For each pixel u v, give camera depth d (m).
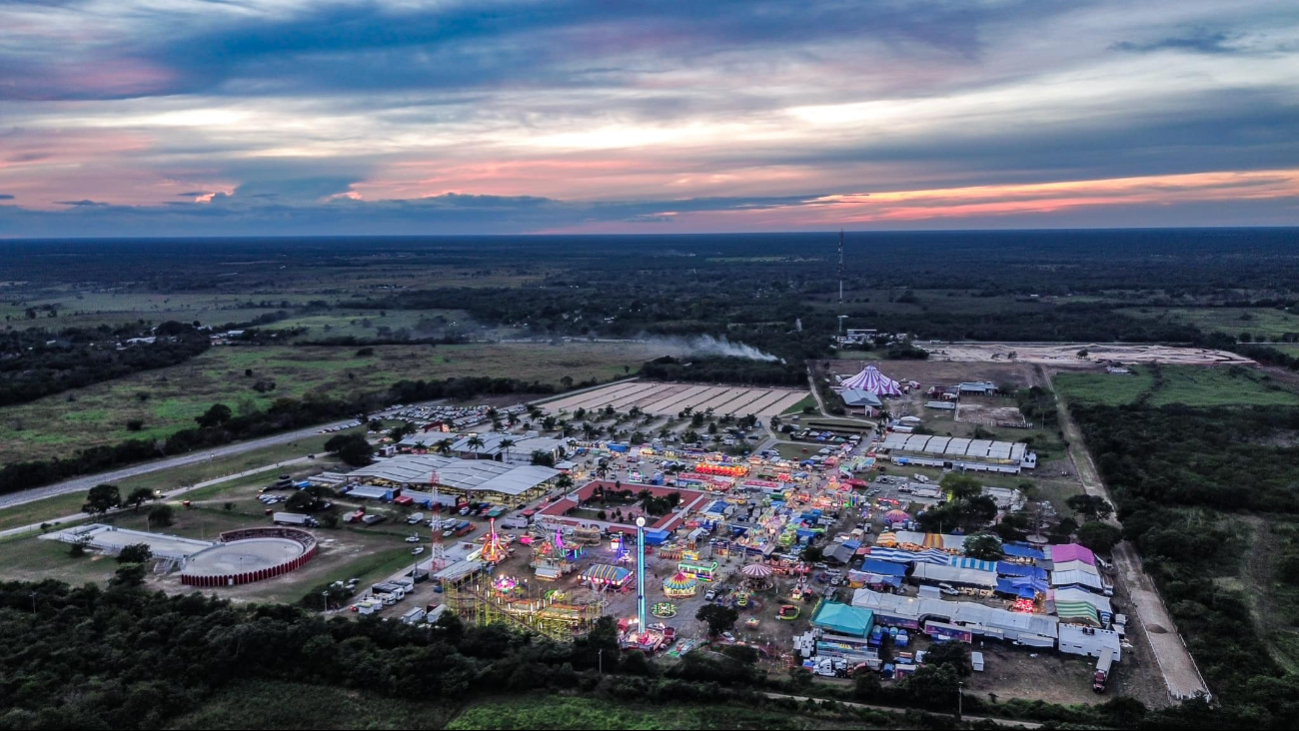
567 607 159.38
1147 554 182.88
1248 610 157.50
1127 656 143.38
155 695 126.31
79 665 135.88
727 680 134.50
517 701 130.50
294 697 130.50
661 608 161.25
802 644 145.25
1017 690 133.12
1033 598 163.12
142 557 181.50
